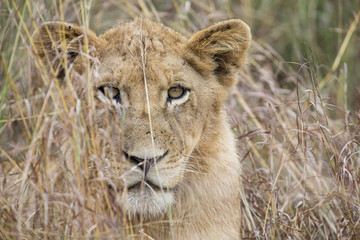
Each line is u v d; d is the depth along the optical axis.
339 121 11.58
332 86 13.43
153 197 7.78
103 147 7.79
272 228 9.34
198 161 8.52
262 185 10.17
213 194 8.57
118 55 8.21
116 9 14.31
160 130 7.84
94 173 7.79
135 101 7.93
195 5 14.62
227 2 14.95
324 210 9.93
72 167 7.96
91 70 7.98
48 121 7.56
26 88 9.57
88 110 7.69
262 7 15.78
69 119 7.28
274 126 10.62
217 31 8.70
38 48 8.40
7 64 10.37
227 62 9.09
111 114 7.91
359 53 14.95
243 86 12.48
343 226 9.30
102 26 13.66
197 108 8.44
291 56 14.99
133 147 7.59
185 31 12.84
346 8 15.12
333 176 9.51
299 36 14.92
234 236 8.78
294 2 15.73
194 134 8.38
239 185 9.23
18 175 8.98
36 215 7.63
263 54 14.28
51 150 8.59
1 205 7.84
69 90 7.58
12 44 10.75
